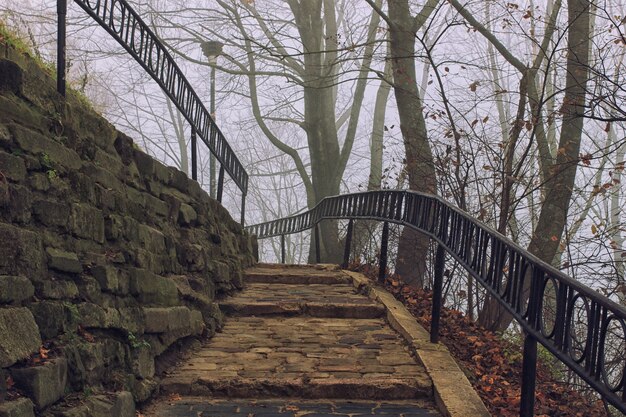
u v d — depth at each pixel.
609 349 5.30
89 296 3.82
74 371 3.36
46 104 3.92
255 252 11.46
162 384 4.67
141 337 4.45
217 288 7.29
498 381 5.30
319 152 18.75
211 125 8.59
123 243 4.61
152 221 5.50
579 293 3.04
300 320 6.89
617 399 2.66
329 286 8.78
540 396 5.43
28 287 3.19
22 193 3.34
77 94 5.16
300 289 8.50
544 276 3.48
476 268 4.59
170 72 6.60
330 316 7.05
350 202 10.04
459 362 5.50
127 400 3.78
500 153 8.49
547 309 7.20
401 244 10.08
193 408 4.41
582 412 5.44
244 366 5.19
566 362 3.08
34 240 3.35
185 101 7.23
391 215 7.62
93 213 4.14
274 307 7.02
